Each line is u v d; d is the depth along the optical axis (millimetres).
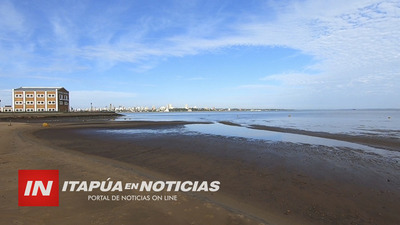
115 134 24031
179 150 14125
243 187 7598
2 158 11055
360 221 5371
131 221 4785
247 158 11750
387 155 12602
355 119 56031
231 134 23703
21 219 4758
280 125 37250
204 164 10625
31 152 12977
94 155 12750
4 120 62094
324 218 5488
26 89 93250
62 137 21469
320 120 52969
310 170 9516
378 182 8070
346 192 7152
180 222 4816
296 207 6074
